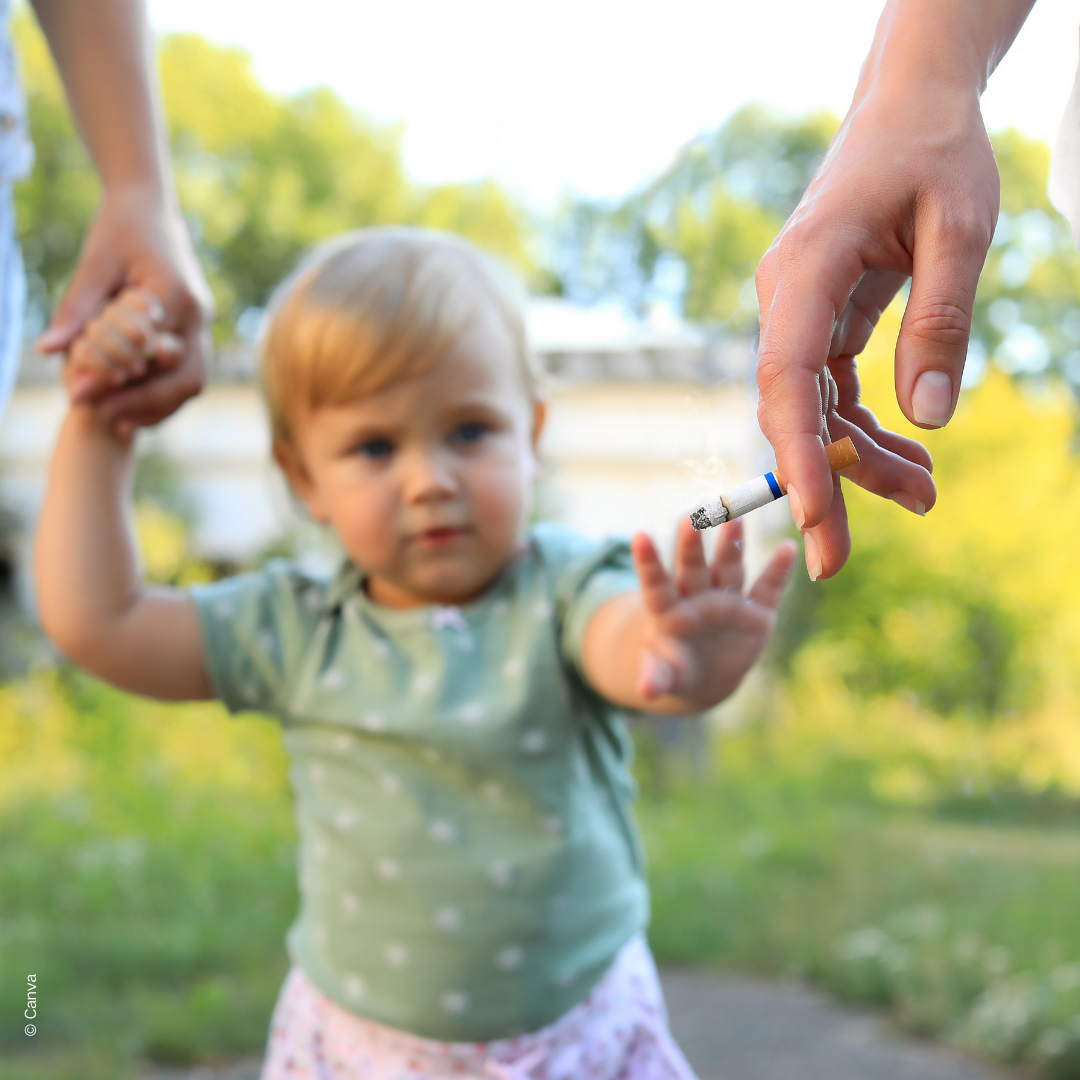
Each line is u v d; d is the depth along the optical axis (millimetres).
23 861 4977
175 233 1633
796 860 5414
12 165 1428
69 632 1465
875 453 847
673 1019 3512
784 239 761
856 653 8781
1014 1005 3188
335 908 1414
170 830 5852
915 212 740
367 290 1428
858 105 800
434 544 1400
